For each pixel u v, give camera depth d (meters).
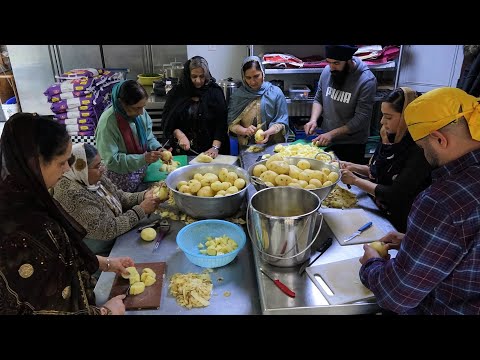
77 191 1.67
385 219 1.83
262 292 1.33
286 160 2.03
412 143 1.88
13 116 1.10
